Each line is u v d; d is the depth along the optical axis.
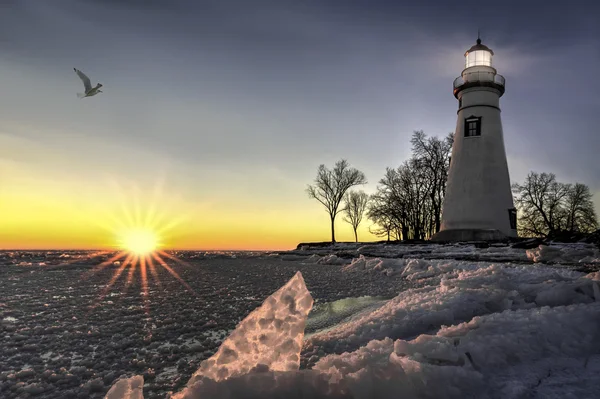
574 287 4.09
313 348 3.20
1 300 6.72
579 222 46.84
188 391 1.64
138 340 4.01
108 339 4.05
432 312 3.79
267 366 1.88
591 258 14.37
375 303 5.87
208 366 2.17
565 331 2.62
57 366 3.21
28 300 6.74
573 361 2.28
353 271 13.24
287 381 1.67
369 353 2.29
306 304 2.30
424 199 43.31
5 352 3.59
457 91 32.00
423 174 42.75
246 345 2.25
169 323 4.86
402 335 3.41
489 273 5.77
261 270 14.45
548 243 20.61
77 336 4.17
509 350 2.32
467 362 2.11
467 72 31.39
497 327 2.69
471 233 29.11
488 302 4.15
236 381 1.66
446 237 30.42
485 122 30.44
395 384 1.75
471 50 33.22
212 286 8.95
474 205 29.52
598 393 1.86
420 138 42.19
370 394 1.69
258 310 2.38
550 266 10.64
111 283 9.52
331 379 1.72
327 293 7.60
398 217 44.75
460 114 31.67
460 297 4.20
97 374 3.02
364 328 3.57
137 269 14.59
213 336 4.23
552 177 47.50
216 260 23.55
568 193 47.28
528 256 16.22
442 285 5.40
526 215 48.28
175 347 3.73
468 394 1.86
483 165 29.83
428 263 11.65
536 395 1.86
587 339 2.54
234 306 6.13
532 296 4.39
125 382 1.78
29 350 3.66
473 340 2.40
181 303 6.41
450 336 2.67
